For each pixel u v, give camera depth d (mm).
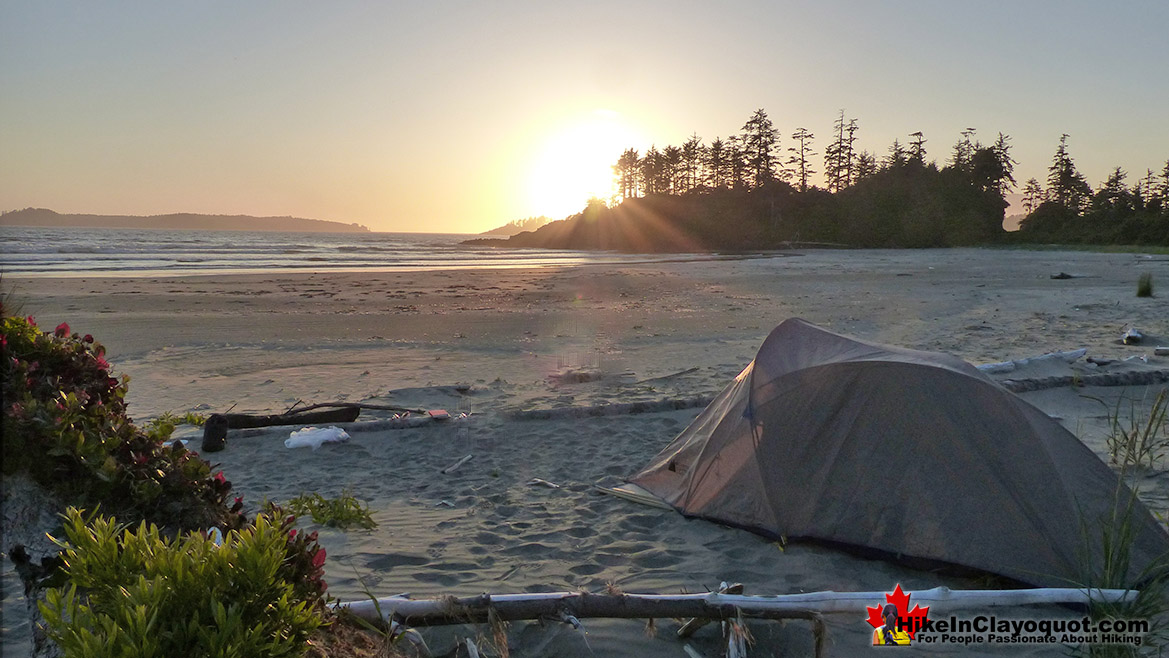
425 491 6609
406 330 16797
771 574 4793
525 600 3850
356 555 5090
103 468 2787
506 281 31688
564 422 8852
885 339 14867
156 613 2133
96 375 3156
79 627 2158
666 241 95375
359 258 56969
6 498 2635
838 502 5145
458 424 8609
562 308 21469
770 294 25312
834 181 118125
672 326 17453
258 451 7715
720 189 116062
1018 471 4715
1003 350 13211
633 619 4004
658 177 130625
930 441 4965
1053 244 77375
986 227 90938
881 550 4898
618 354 13656
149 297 23250
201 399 10086
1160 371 10141
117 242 76000
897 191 97812
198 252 59500
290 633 2506
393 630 3594
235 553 2459
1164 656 3684
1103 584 4164
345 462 7445
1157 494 5922
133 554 2393
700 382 11078
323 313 19891
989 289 25500
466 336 15930
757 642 3955
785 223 98438
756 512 5422
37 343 3023
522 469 7238
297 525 5699
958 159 111125
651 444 7984
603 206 111625
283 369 12266
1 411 2697
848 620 4188
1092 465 4898
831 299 23203
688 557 5078
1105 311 18219
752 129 112625
